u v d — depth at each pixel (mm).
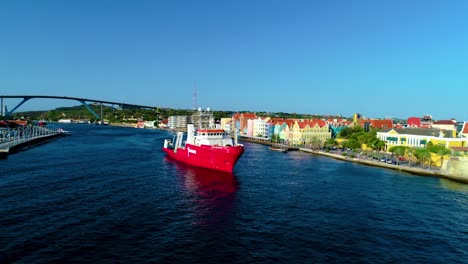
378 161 112562
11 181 70875
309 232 46906
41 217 48969
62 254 37812
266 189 71000
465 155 95312
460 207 60750
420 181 84000
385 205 60781
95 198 59750
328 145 157250
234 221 50531
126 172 85562
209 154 89375
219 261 37719
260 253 40031
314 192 69188
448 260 39875
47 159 105312
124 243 41406
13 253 37500
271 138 196375
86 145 157000
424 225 51000
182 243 42062
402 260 39406
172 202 59250
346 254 40375
